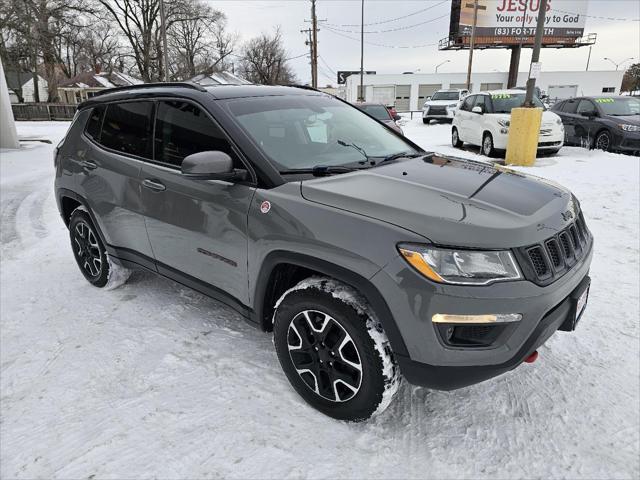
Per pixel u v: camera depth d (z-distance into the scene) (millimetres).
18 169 10727
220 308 3418
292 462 2018
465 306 1807
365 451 2076
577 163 9250
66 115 34875
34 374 2680
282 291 2453
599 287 3670
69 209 3998
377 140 3119
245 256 2408
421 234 1869
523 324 1885
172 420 2275
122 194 3172
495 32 37375
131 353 2852
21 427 2266
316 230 2070
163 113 2955
